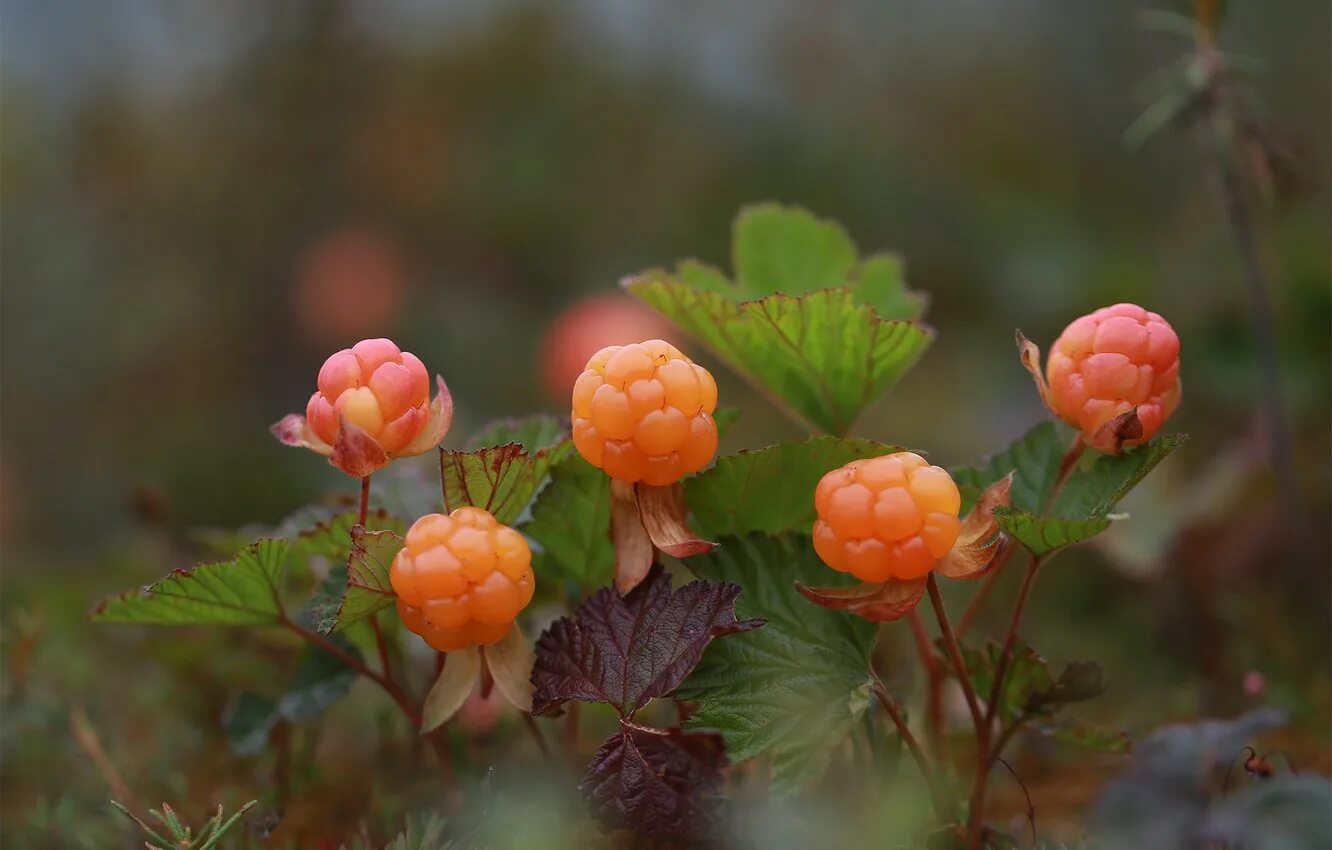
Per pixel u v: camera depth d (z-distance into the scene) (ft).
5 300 3.11
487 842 1.33
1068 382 1.29
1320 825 1.25
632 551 1.28
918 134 3.55
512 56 3.33
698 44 3.49
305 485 2.88
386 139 3.16
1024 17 3.82
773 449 1.30
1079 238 3.34
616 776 1.27
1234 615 1.70
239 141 3.10
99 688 1.65
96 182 3.19
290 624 1.37
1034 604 1.95
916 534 1.23
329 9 3.12
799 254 1.52
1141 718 1.59
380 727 1.49
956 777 1.43
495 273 3.26
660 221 3.27
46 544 3.00
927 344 1.38
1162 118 1.55
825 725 1.27
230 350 3.10
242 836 1.38
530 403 3.12
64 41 3.25
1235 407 2.44
